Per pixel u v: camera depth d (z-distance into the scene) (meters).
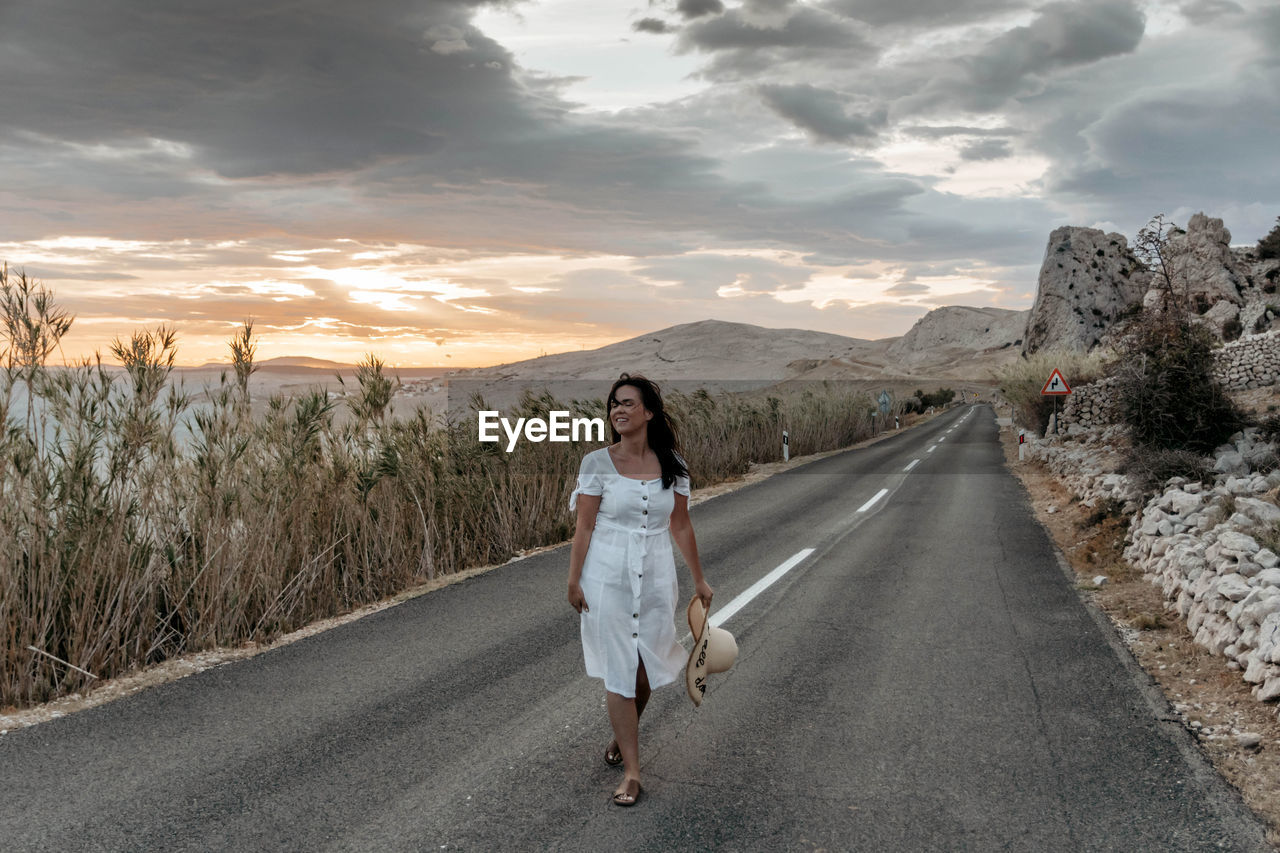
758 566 8.77
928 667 5.32
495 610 7.02
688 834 3.21
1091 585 7.61
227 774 3.78
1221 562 6.19
